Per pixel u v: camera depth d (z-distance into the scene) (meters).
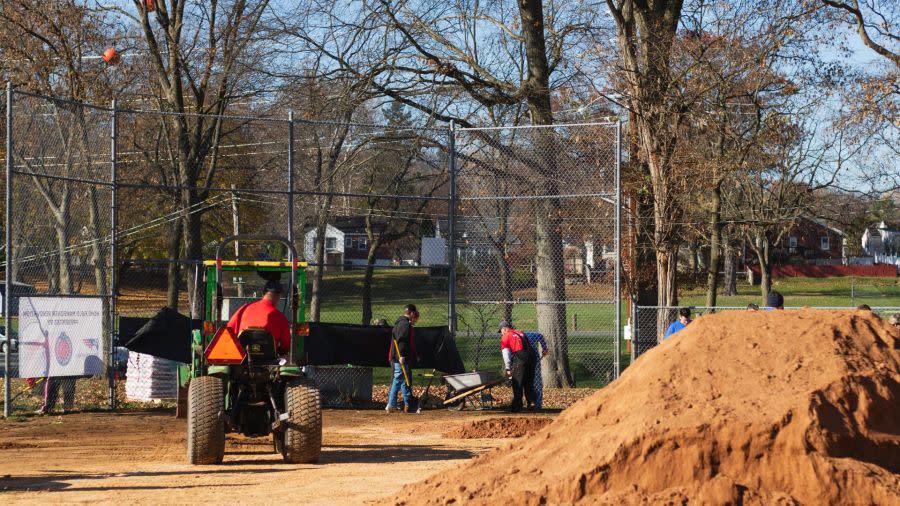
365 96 33.69
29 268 24.19
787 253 134.12
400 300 41.19
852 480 9.04
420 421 23.78
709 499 9.07
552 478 10.22
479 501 10.12
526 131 29.77
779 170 40.78
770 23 32.06
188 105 39.88
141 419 22.77
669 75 31.98
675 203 32.59
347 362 26.53
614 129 29.91
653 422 9.98
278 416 15.81
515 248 29.66
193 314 27.95
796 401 9.76
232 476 14.38
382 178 39.94
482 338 30.09
